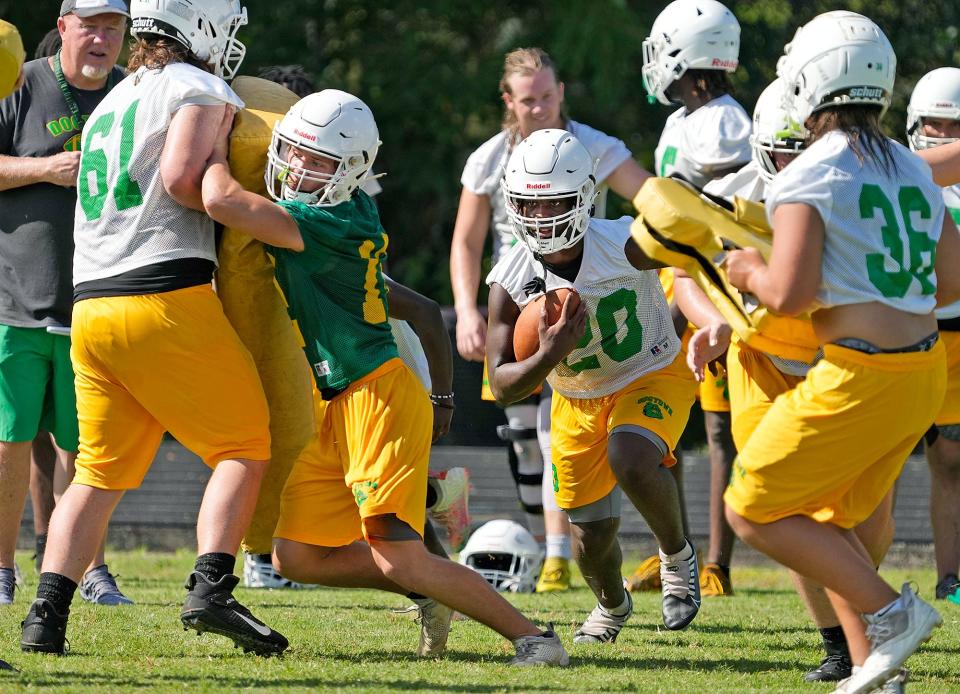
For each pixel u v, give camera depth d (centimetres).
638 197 1507
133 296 1599
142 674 1505
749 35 6338
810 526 1408
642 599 2512
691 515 3512
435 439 1802
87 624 1912
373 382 1617
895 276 1367
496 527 2714
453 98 6122
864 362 1359
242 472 1630
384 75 6219
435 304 1773
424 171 6159
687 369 1900
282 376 1773
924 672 1661
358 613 2164
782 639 1969
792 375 1647
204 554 1612
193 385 1606
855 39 1414
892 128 6512
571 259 1811
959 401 2420
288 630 1938
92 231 1639
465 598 1634
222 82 1647
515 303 1817
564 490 1905
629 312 1836
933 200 1420
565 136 1736
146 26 1673
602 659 1745
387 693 1412
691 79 2456
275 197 1662
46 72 2242
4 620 1939
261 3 6244
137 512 3622
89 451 1659
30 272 2195
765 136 1628
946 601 2508
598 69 5778
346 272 1617
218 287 1727
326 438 1692
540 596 2577
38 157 2198
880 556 1697
